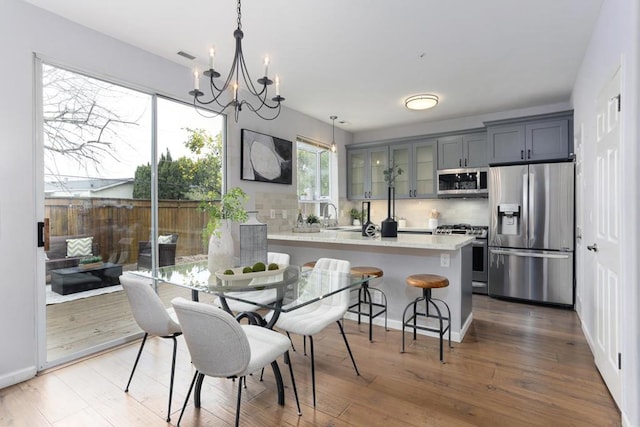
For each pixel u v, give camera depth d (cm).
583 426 179
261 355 171
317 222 431
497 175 429
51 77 250
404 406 199
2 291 221
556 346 282
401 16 244
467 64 325
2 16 219
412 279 277
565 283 385
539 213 399
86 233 271
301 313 242
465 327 316
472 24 255
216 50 298
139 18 249
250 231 245
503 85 380
